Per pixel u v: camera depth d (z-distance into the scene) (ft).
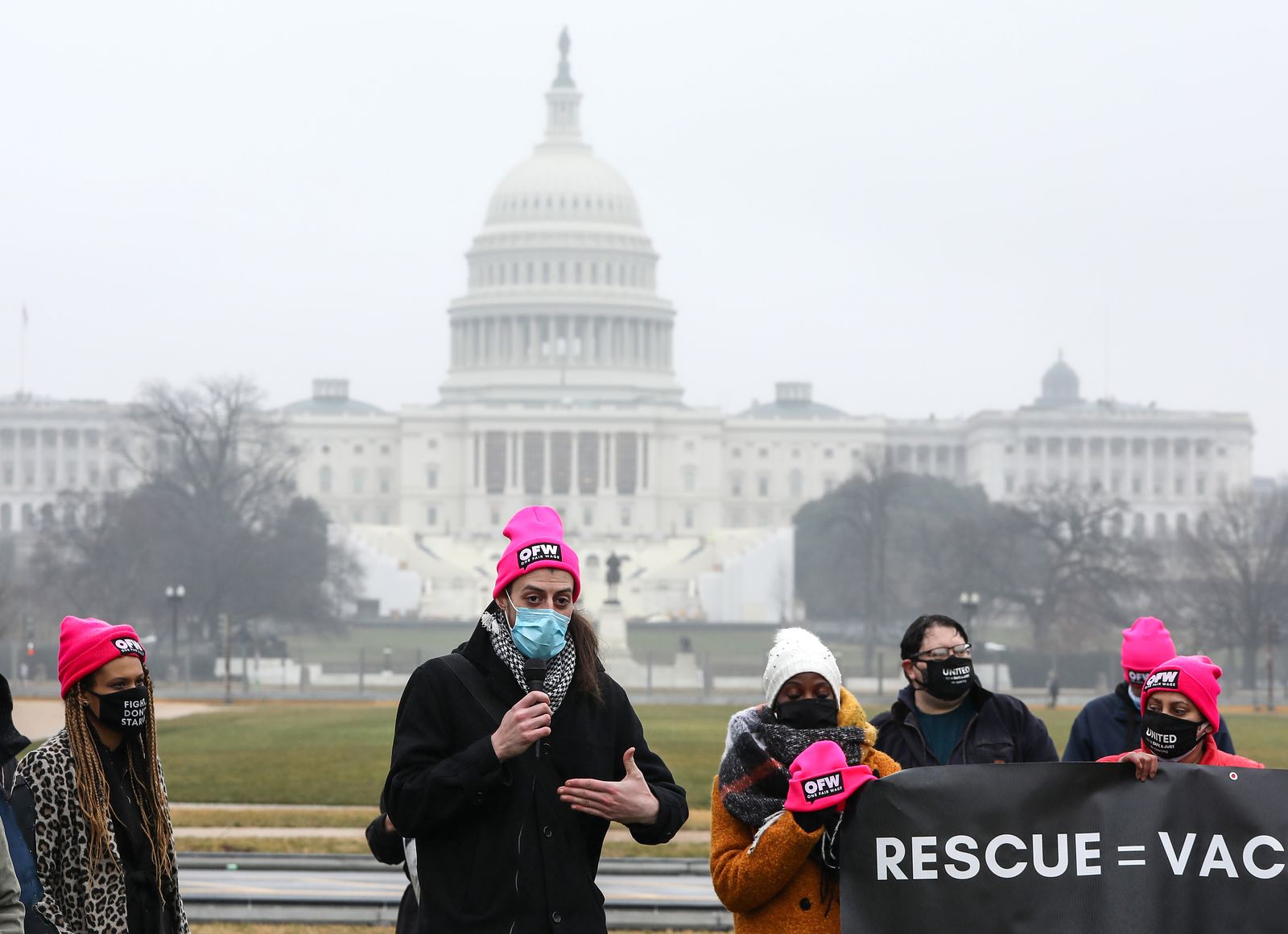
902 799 36.91
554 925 35.50
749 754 37.99
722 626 542.98
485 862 35.55
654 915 70.13
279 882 79.82
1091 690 390.63
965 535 520.42
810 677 38.40
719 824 38.42
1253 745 177.37
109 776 37.70
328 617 494.59
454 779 34.91
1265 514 571.28
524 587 37.04
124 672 37.68
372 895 73.46
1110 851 37.06
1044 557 535.60
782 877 36.81
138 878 37.37
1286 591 441.68
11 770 36.29
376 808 117.19
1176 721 42.19
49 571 490.08
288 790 127.44
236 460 587.68
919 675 45.98
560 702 36.73
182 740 180.65
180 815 110.63
